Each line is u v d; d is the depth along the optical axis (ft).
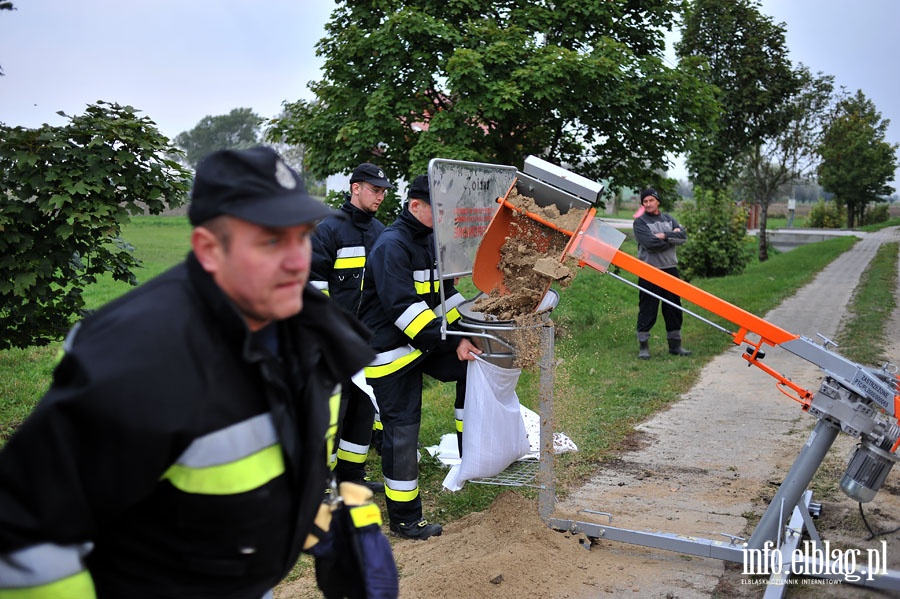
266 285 5.65
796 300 49.88
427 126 34.71
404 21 32.42
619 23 35.96
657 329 38.47
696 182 69.67
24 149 18.22
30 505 5.03
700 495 16.75
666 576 12.84
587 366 29.40
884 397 11.77
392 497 14.89
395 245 14.73
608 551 13.87
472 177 15.29
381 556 7.29
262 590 6.38
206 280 5.70
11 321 20.02
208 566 5.87
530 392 24.45
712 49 70.33
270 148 5.98
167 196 19.79
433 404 24.43
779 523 12.55
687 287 13.05
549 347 14.15
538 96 31.27
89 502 5.19
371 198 18.72
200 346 5.48
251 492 5.77
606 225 13.74
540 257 14.12
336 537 7.41
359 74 34.53
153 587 5.85
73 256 19.76
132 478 5.17
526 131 35.96
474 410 14.64
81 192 18.15
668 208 39.11
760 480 17.58
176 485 5.61
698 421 22.54
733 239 69.51
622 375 28.35
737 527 14.85
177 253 81.76
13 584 5.14
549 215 13.98
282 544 6.23
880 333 35.81
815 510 15.15
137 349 5.20
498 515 14.66
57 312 20.53
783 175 100.32
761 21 68.74
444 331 14.24
